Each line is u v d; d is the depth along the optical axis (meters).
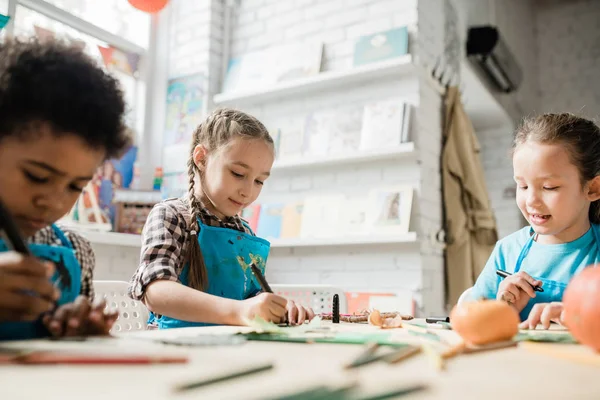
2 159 0.58
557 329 0.84
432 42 2.69
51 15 2.49
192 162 1.39
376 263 2.49
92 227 2.42
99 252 2.45
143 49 2.99
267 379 0.38
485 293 1.37
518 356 0.53
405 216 2.38
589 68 4.63
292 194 2.79
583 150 1.18
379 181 2.54
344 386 0.34
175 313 0.96
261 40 3.03
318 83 2.67
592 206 1.32
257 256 1.37
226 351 0.53
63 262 0.73
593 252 1.27
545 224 1.21
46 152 0.57
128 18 2.92
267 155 1.33
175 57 3.07
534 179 1.19
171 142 2.94
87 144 0.60
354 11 2.73
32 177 0.58
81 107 0.59
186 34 3.06
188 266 1.20
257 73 2.90
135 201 2.61
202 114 2.90
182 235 1.22
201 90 2.93
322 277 2.64
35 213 0.61
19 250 0.53
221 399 0.31
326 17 2.82
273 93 2.80
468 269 2.55
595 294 0.56
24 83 0.57
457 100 2.73
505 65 3.41
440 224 2.60
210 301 0.93
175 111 2.97
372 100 2.60
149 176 2.93
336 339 0.62
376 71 2.50
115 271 2.53
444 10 2.89
